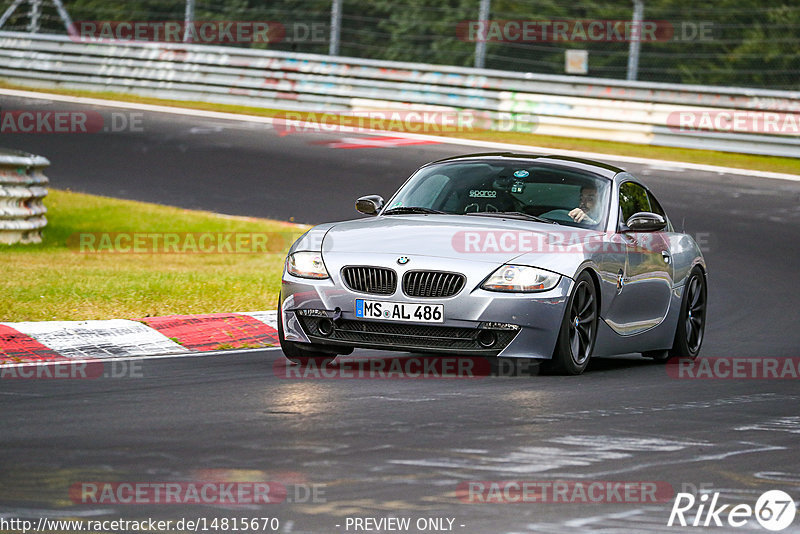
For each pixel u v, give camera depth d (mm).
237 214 47562
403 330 20359
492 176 23719
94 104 74000
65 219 45594
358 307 20359
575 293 20891
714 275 39375
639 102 66062
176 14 89500
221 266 37188
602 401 18578
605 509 11906
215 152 60781
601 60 92312
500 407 17516
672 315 25078
